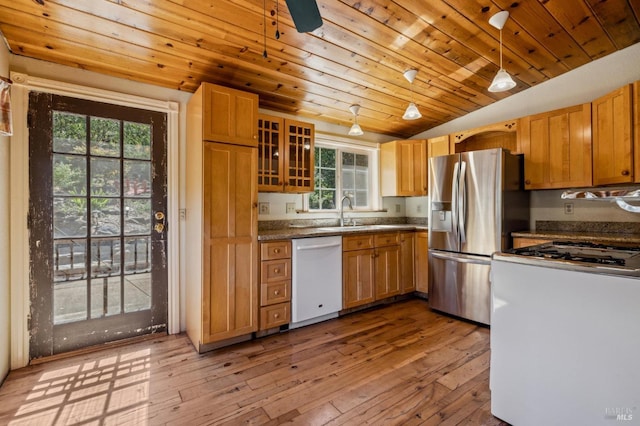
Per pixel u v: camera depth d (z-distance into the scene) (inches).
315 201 145.1
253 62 94.8
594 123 99.3
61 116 85.9
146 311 99.0
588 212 110.8
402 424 59.4
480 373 77.7
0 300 73.0
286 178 117.3
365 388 71.3
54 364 81.9
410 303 137.7
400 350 90.7
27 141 81.2
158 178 100.7
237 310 93.4
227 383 73.4
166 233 102.0
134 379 75.1
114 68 90.4
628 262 50.8
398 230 136.6
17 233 80.0
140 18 73.2
